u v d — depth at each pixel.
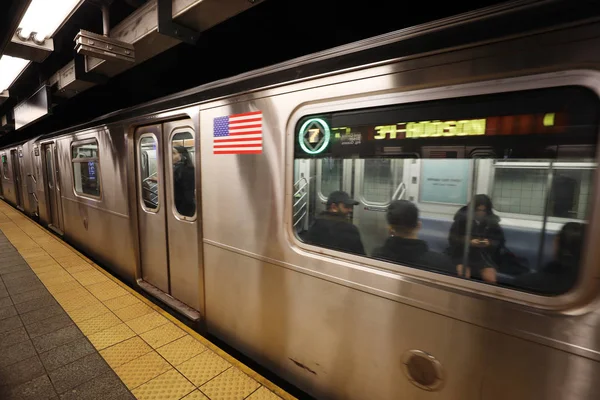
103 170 3.92
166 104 2.73
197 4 2.14
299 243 1.80
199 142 2.41
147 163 3.26
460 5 2.64
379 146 1.47
